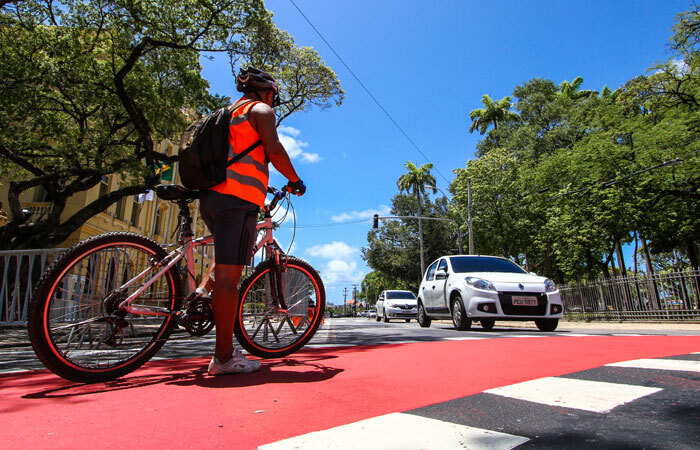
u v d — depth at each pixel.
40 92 12.14
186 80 13.36
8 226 12.16
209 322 2.57
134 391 1.86
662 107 18.17
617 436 1.12
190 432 1.23
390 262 46.12
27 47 11.77
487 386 1.78
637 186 16.77
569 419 1.28
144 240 2.41
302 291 3.20
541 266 35.41
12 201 12.29
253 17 13.32
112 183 19.84
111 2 11.90
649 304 13.41
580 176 18.52
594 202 18.36
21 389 1.99
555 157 21.12
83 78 12.63
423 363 2.43
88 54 12.79
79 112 13.80
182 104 14.12
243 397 1.66
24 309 6.46
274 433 1.21
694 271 12.08
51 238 12.76
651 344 3.20
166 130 14.95
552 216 22.48
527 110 32.78
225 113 2.37
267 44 14.28
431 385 1.82
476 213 29.22
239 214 2.29
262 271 2.96
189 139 2.35
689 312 12.06
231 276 2.26
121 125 14.71
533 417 1.31
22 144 12.51
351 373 2.16
